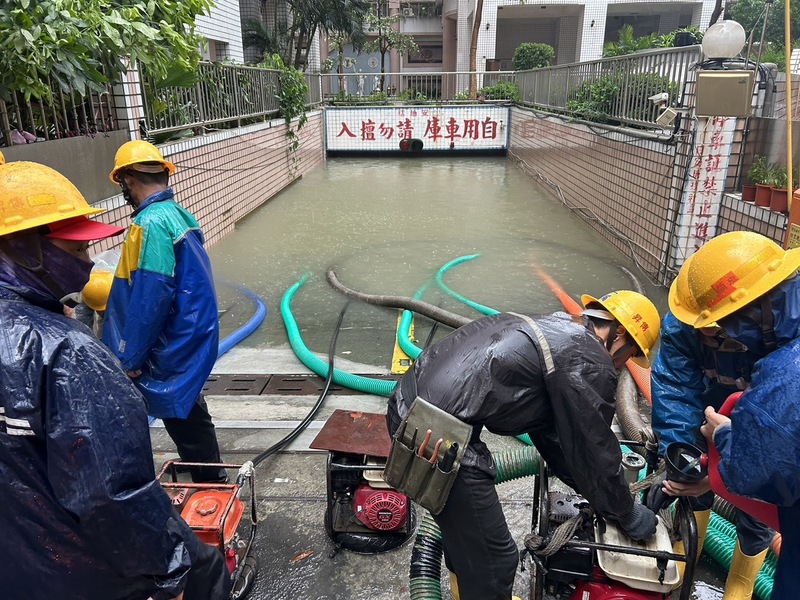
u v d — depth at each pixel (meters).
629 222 6.50
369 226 8.23
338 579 2.35
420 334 4.72
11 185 1.30
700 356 2.08
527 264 6.48
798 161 3.98
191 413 2.62
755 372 1.41
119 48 4.02
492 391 1.71
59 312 1.41
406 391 1.86
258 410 3.61
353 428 2.52
